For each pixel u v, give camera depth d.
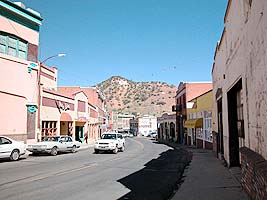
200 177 12.77
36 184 10.81
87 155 25.12
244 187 9.30
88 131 49.91
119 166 17.19
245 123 9.56
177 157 23.45
